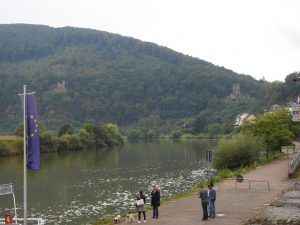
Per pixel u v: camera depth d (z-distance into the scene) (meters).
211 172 68.12
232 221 23.44
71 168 79.81
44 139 124.38
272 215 24.12
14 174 70.38
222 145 58.38
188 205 29.98
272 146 72.81
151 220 24.81
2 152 109.31
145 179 62.06
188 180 59.25
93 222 31.00
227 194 33.53
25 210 22.44
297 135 101.25
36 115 22.44
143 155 111.69
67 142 132.88
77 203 44.31
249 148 57.69
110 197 47.50
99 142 150.75
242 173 48.66
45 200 46.50
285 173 47.44
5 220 23.58
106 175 68.25
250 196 32.28
